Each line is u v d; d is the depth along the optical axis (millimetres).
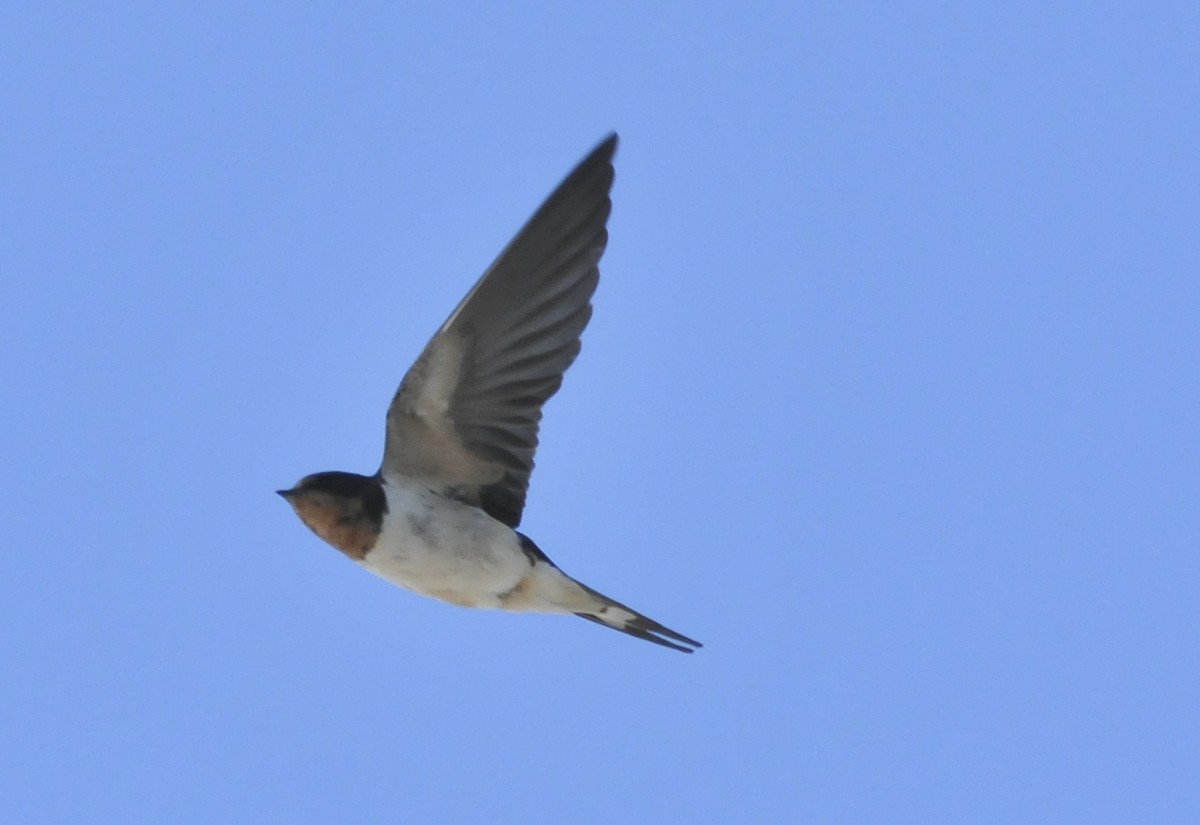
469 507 13047
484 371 12992
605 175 13188
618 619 13367
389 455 13078
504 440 13125
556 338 13047
